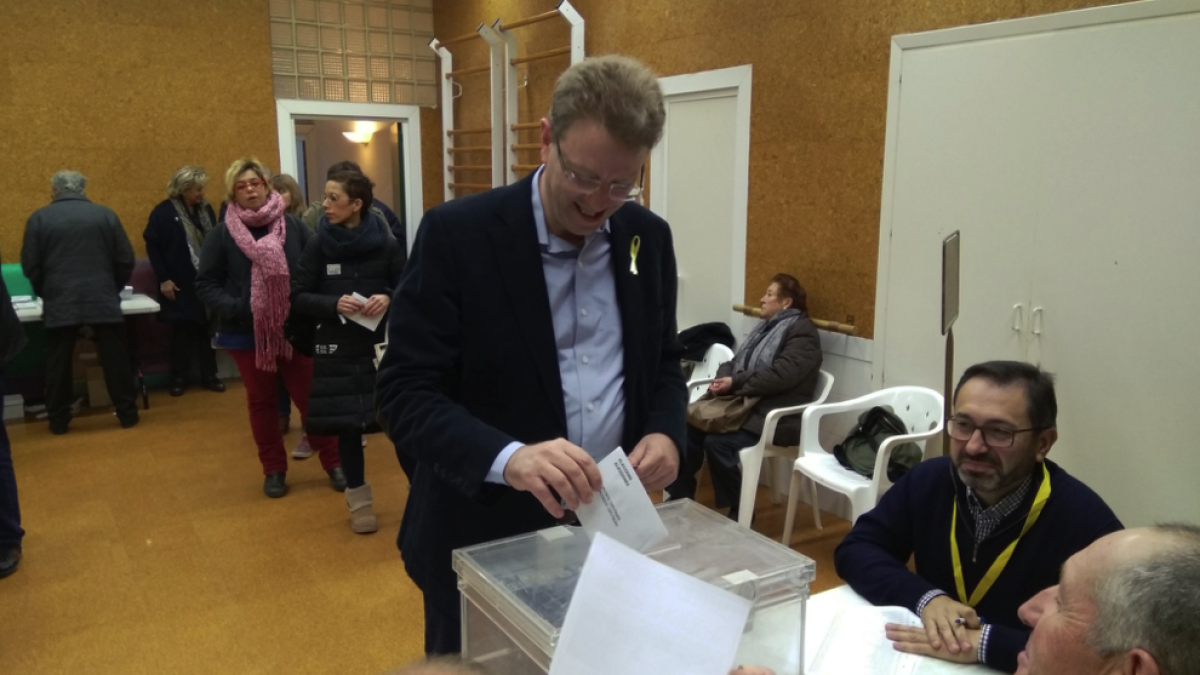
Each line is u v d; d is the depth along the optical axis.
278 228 3.53
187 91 5.45
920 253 3.09
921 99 3.01
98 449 4.31
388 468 4.09
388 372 1.23
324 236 3.13
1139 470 2.54
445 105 6.23
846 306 3.43
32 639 2.49
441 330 1.23
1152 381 2.48
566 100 1.07
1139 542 0.92
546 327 1.24
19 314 4.49
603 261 1.31
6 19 4.88
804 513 3.61
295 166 5.95
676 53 4.15
